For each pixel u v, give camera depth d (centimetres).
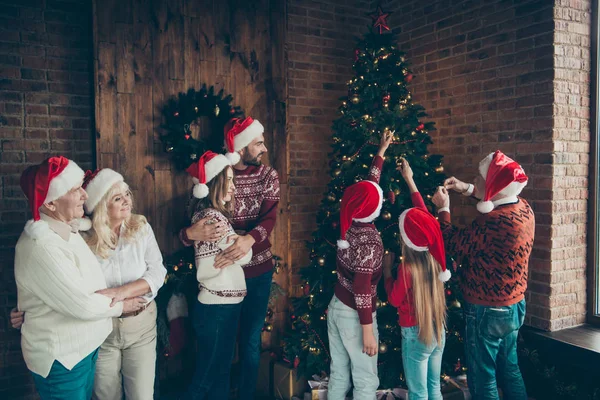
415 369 247
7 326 309
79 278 185
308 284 335
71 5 326
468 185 274
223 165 248
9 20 307
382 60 343
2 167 306
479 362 248
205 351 248
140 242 226
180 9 340
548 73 308
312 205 428
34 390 317
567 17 311
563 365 297
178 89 340
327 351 320
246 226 273
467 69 366
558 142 308
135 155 327
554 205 308
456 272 312
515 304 243
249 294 274
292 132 415
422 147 330
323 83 429
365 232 244
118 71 321
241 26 363
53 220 188
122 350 223
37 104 317
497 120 343
